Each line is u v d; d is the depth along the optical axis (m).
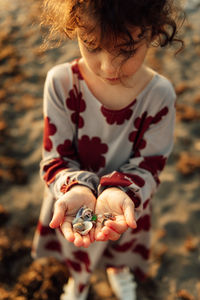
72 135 0.78
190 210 1.42
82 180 0.70
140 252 1.00
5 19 2.53
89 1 0.52
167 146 0.78
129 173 0.74
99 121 0.75
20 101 1.90
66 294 1.11
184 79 2.05
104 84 0.70
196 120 1.79
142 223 0.91
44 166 0.76
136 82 0.69
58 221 0.60
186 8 2.63
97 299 1.17
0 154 1.62
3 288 1.19
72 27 0.59
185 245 1.32
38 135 1.72
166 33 0.58
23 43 2.31
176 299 1.19
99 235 0.58
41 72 2.10
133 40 0.53
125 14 0.50
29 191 1.49
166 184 1.51
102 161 0.81
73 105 0.74
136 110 0.73
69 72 0.72
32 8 2.64
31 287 1.20
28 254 1.28
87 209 0.63
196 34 2.39
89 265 0.95
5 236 1.33
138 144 0.78
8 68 2.11
